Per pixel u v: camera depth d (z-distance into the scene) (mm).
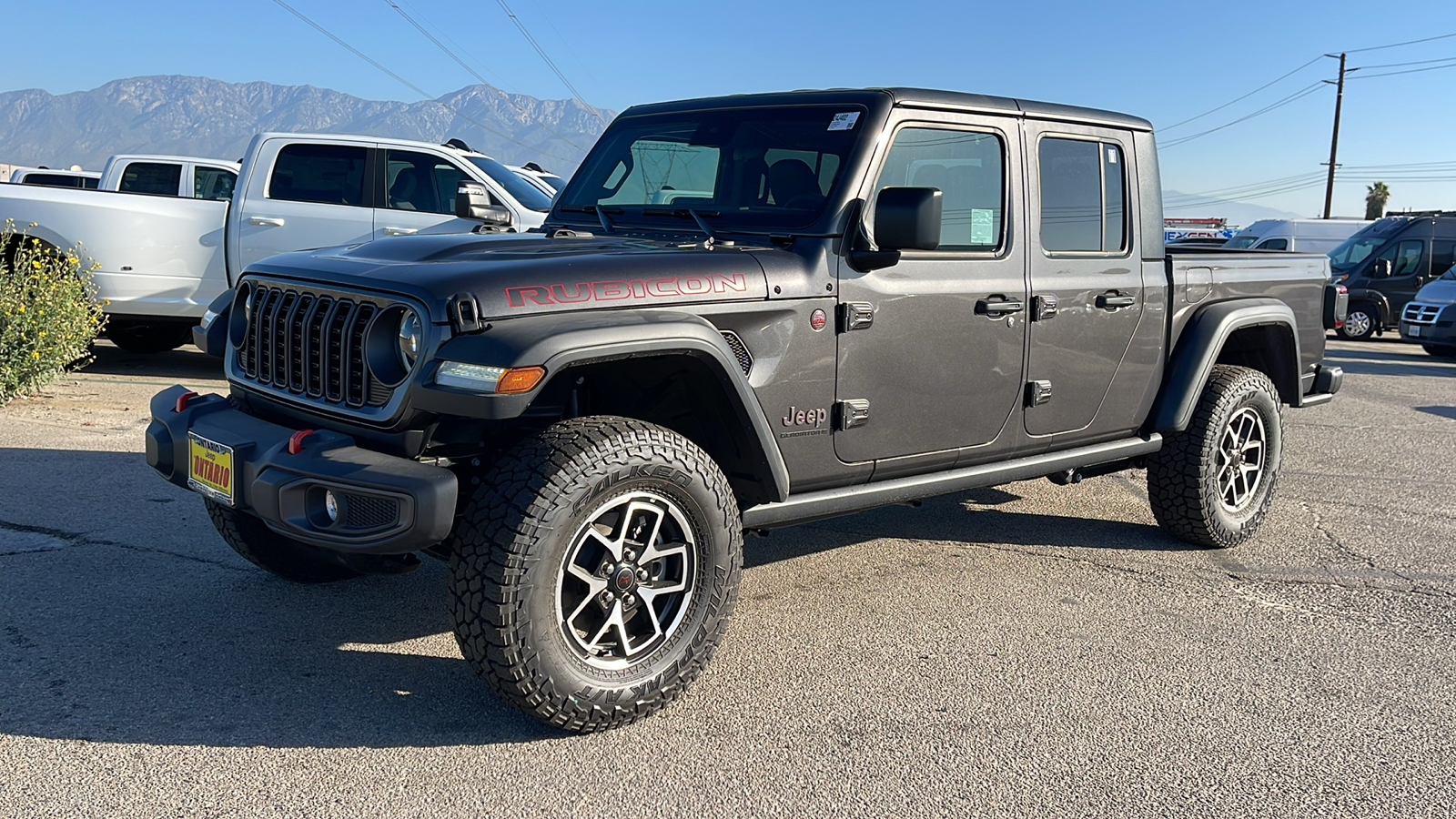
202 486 3311
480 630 2863
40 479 5504
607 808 2674
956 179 3896
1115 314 4461
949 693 3438
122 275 8492
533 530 2840
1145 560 4980
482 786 2758
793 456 3562
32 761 2775
